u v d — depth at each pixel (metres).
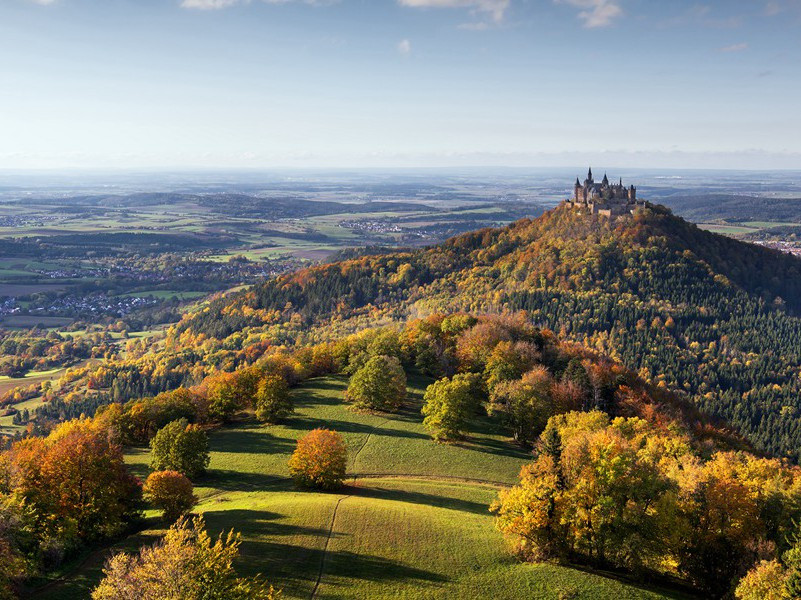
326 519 68.44
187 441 87.75
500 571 58.94
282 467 93.75
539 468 65.19
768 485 64.88
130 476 73.19
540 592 55.41
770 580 50.41
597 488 60.66
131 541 63.06
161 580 42.16
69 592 51.84
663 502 59.81
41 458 66.75
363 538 64.19
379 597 53.62
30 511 54.22
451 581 56.81
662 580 60.81
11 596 48.84
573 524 61.16
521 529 62.06
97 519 64.94
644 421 100.00
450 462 98.25
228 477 90.00
